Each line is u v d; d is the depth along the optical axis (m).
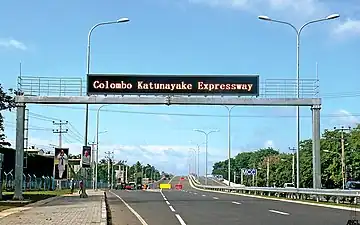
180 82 36.06
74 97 36.03
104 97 36.09
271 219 21.31
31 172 78.44
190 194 50.91
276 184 121.00
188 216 23.08
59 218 20.78
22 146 35.41
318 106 37.09
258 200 37.66
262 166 136.12
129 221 20.83
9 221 19.42
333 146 89.00
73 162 94.31
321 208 28.20
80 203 32.38
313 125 37.19
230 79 36.22
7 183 58.69
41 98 35.88
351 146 86.56
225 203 33.25
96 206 29.00
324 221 20.22
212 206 30.06
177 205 31.14
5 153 62.47
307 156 95.62
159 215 23.72
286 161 119.88
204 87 36.09
